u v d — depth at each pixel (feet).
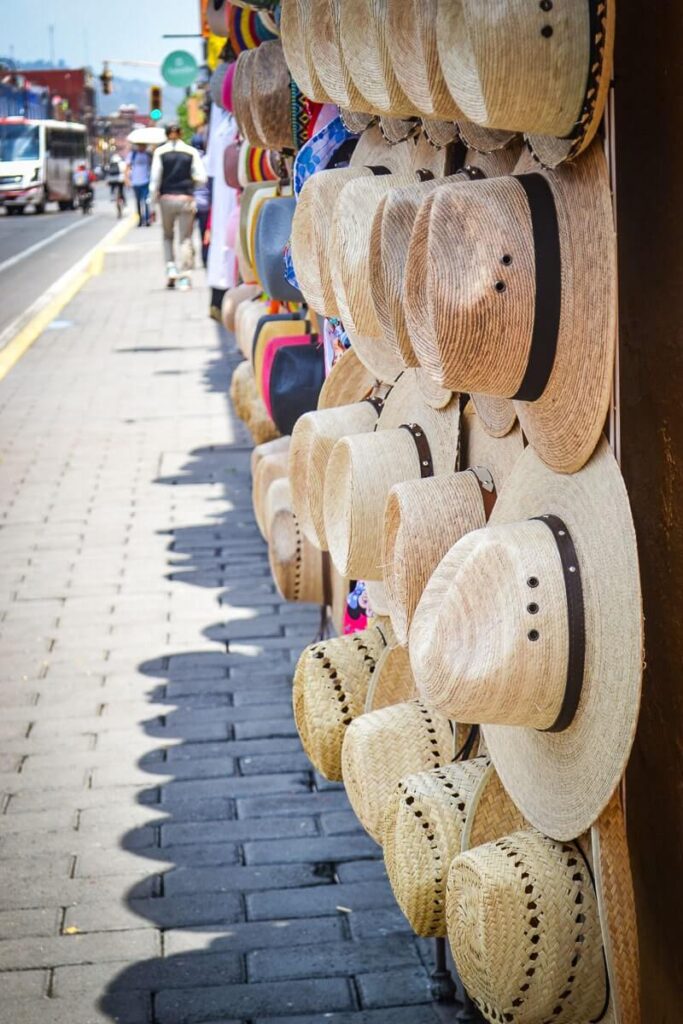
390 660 11.39
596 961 7.82
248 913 12.34
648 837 8.38
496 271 7.25
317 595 16.57
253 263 18.33
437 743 10.23
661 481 7.76
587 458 7.36
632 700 6.93
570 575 7.41
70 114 223.10
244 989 11.16
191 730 16.40
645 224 7.72
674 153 7.22
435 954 11.35
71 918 12.30
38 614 20.71
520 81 6.70
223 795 14.69
